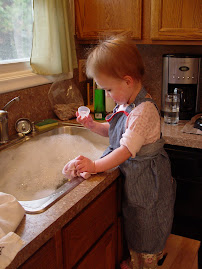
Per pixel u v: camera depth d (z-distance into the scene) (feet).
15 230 2.88
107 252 4.40
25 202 3.36
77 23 6.61
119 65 3.73
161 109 6.81
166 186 4.43
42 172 5.17
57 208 3.24
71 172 3.94
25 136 5.52
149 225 4.36
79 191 3.58
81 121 4.75
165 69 6.43
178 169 5.81
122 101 4.10
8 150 5.10
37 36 5.75
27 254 2.72
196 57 6.15
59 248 3.31
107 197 4.16
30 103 5.91
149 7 5.91
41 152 5.57
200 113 6.62
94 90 6.30
